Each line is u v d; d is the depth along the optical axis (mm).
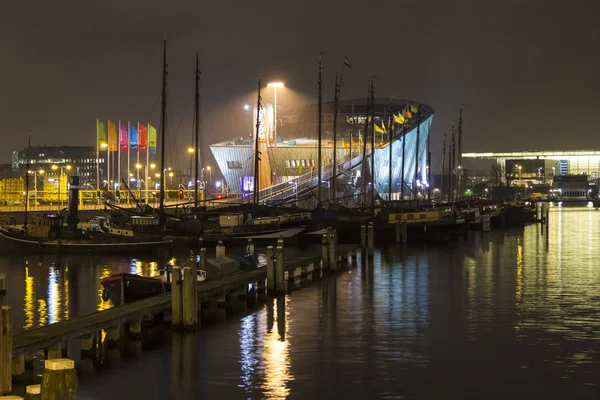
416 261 67438
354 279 54750
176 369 29594
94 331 31344
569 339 34594
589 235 104938
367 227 76125
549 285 51750
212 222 90000
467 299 45688
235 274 47594
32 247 75125
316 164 172750
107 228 83125
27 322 40469
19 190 152500
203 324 37750
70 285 54312
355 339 34750
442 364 30375
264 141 171125
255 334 35625
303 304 43781
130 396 26344
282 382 28016
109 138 140500
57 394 10867
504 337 35125
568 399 26078
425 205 117188
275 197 151875
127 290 42188
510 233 109188
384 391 26969
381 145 170875
